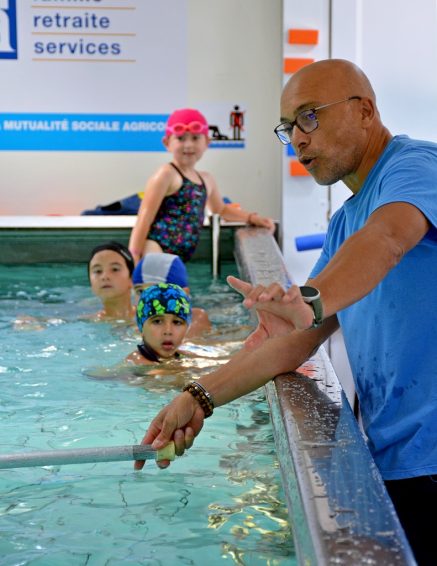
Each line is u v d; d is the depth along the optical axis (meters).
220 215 5.38
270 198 6.21
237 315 3.99
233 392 2.07
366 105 1.93
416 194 1.68
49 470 2.11
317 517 1.38
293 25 5.56
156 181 5.01
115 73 5.97
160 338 3.19
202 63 6.02
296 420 1.82
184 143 5.07
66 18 5.88
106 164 6.08
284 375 2.13
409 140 1.92
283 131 2.01
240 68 6.05
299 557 1.42
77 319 3.94
